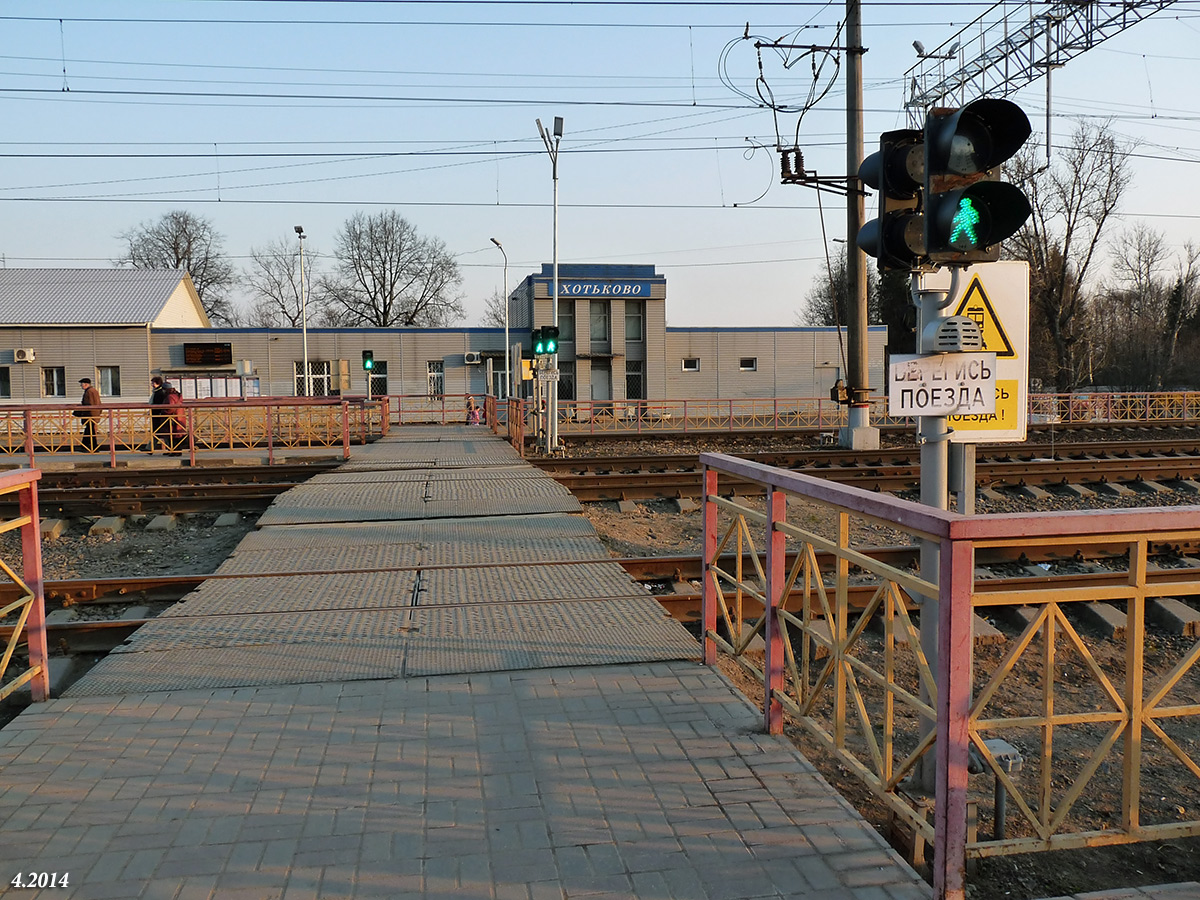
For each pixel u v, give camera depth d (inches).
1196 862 146.6
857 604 297.4
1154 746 195.2
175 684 193.6
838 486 138.9
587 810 136.3
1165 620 276.5
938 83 804.6
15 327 1510.8
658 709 177.2
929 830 116.2
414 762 153.6
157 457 708.0
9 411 623.2
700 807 137.2
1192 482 565.6
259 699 184.2
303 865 121.8
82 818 135.0
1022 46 699.4
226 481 592.4
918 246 148.3
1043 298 1724.9
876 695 223.8
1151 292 2418.8
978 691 231.0
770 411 1692.9
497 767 151.4
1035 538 109.5
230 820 134.2
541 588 276.8
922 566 151.7
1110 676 241.1
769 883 116.8
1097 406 1225.4
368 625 236.8
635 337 1711.4
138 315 1555.1
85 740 163.8
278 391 1599.4
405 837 128.9
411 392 1626.5
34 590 185.5
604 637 224.5
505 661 206.8
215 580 291.0
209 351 1565.0
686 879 117.8
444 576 293.9
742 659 183.6
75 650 263.6
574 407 1451.8
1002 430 164.2
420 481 518.3
